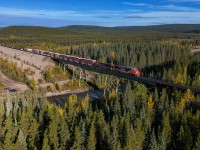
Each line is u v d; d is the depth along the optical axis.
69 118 114.62
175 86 138.00
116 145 93.56
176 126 105.94
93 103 151.00
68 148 99.12
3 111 126.38
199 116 107.31
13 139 104.44
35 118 116.94
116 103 123.19
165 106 118.75
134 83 169.25
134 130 97.94
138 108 121.62
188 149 91.44
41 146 100.75
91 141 94.75
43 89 185.62
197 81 158.50
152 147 92.25
